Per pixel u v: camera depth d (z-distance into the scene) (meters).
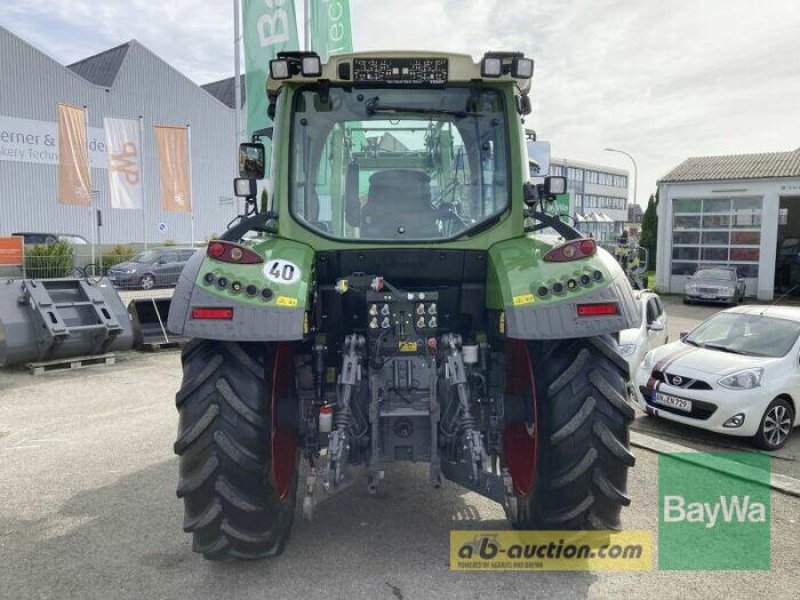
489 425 3.83
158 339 11.25
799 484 5.07
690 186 26.36
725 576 3.58
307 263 3.45
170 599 3.28
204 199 40.31
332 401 3.76
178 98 38.44
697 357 7.75
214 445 3.22
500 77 3.65
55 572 3.57
